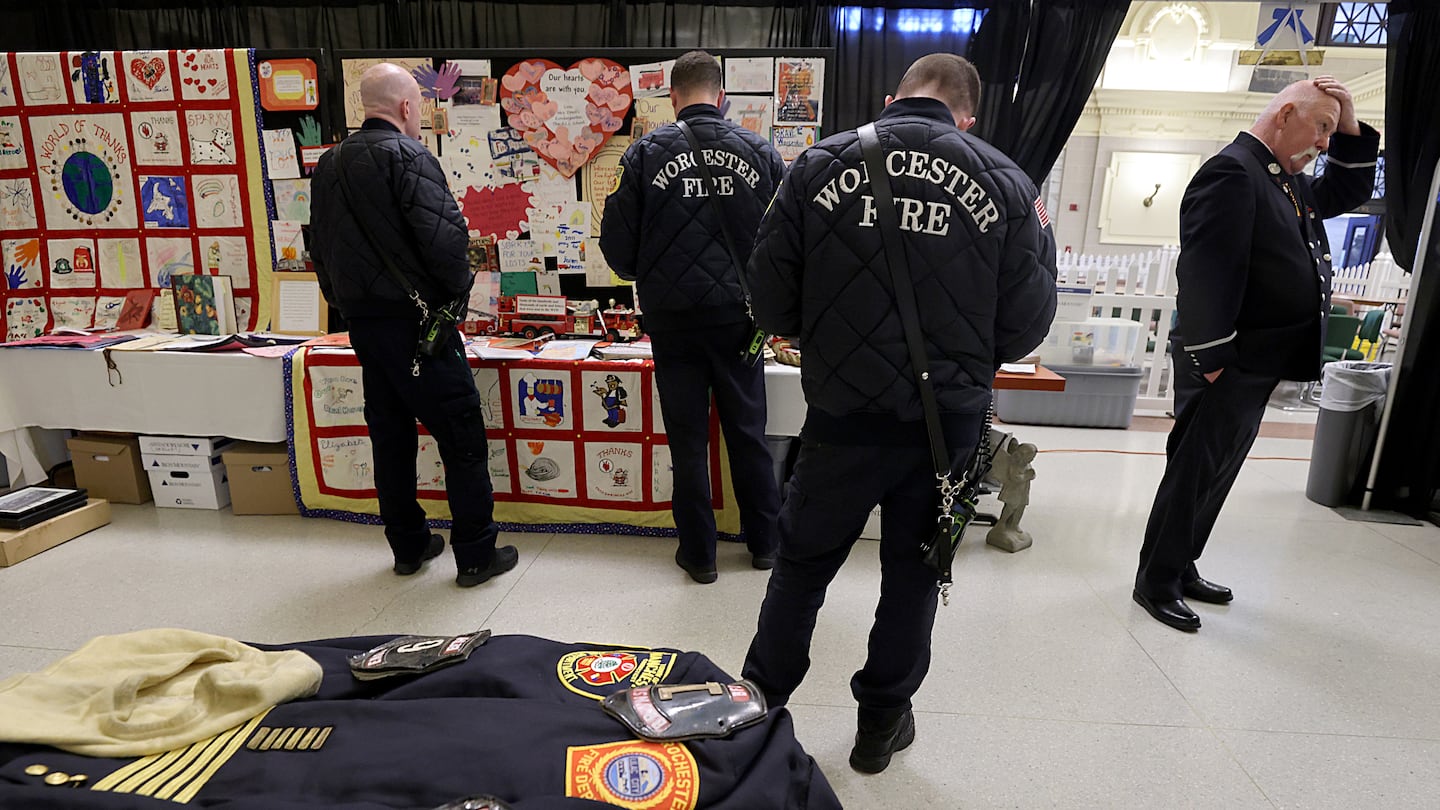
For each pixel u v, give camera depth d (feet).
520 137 9.64
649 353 8.96
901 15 13.50
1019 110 13.51
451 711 2.69
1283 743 5.52
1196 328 6.48
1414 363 9.71
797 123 9.57
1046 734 5.58
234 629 6.87
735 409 7.47
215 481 9.64
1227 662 6.56
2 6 13.56
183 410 9.21
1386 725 5.75
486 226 9.90
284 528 9.14
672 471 8.45
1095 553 8.82
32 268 10.64
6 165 10.39
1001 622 7.16
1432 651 6.80
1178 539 7.11
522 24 13.50
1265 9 13.37
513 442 8.89
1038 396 14.71
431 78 9.57
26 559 8.21
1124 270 16.02
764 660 4.96
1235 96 25.35
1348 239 27.71
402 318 6.93
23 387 9.40
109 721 2.58
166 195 10.30
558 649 3.34
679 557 8.00
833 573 4.80
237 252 10.35
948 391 4.10
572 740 2.58
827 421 4.31
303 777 2.38
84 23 13.64
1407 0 11.66
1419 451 9.94
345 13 13.52
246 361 8.94
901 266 3.92
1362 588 8.02
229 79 9.89
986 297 4.02
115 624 6.93
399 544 7.83
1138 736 5.57
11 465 9.68
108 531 8.99
